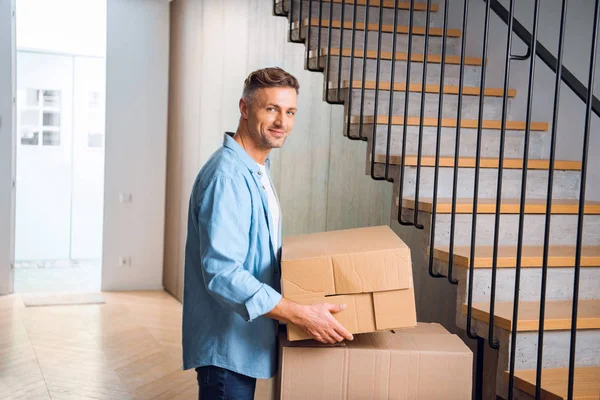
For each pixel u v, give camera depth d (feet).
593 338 8.04
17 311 20.07
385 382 6.94
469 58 12.75
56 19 26.53
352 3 13.50
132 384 14.16
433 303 14.16
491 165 10.29
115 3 22.70
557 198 10.69
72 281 24.54
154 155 23.58
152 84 23.39
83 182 27.71
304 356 6.94
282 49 17.65
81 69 27.17
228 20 19.02
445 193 10.30
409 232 15.16
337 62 12.06
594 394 7.11
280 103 7.14
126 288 23.62
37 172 27.12
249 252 7.15
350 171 17.17
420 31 13.20
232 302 6.63
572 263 8.68
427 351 6.95
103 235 23.25
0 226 21.88
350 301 6.80
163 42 23.40
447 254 8.79
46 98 26.94
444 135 11.22
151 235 23.79
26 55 26.50
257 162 7.49
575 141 11.07
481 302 8.49
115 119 23.04
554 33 11.51
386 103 11.61
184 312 7.48
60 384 14.03
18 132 26.71
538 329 7.75
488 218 9.40
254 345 7.20
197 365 7.29
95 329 18.38
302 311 6.60
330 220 17.65
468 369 6.95
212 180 6.93
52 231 27.55
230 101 18.42
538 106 11.96
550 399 7.15
